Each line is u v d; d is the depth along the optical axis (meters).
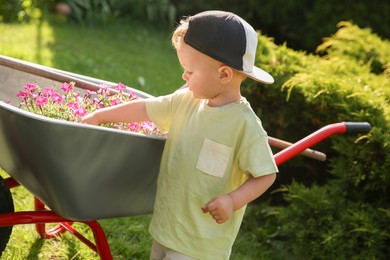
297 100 4.43
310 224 4.00
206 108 2.49
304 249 3.99
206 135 2.47
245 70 2.41
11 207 2.68
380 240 3.84
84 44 7.72
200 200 2.49
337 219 3.99
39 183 2.48
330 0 8.75
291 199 4.14
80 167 2.40
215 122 2.47
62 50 7.10
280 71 4.51
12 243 3.34
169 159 2.54
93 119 2.62
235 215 2.56
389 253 3.89
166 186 2.54
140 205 2.74
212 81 2.44
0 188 2.64
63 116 2.64
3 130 2.42
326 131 3.08
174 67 7.75
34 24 8.00
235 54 2.39
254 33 2.46
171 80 7.12
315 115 4.36
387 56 5.36
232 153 2.47
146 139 2.50
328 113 4.25
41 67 3.09
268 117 4.57
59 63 6.47
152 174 2.67
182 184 2.51
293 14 9.14
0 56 3.01
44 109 2.67
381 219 3.92
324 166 4.54
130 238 3.76
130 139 2.45
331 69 4.73
